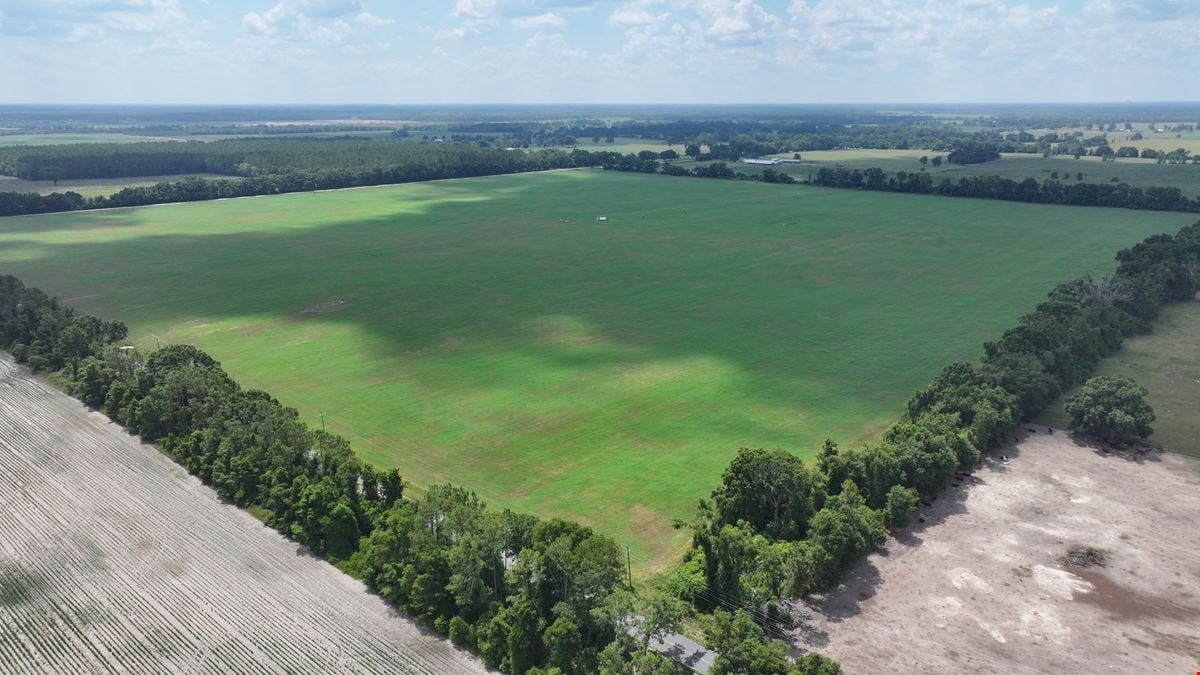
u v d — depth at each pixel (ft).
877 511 275.80
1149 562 263.08
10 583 260.42
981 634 230.48
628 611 214.69
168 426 357.82
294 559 270.05
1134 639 228.22
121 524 292.81
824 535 251.60
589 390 404.36
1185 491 306.96
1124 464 329.11
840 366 438.40
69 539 284.00
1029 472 323.57
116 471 332.60
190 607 246.27
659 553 267.59
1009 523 287.07
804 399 393.50
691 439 350.43
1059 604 243.40
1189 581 253.44
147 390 377.09
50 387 424.46
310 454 307.78
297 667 220.64
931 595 247.91
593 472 321.32
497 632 222.48
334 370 434.30
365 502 279.69
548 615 230.07
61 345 448.24
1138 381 415.64
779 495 273.75
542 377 422.00
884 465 289.53
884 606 242.99
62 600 251.19
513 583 233.96
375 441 349.82
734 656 199.21
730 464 283.38
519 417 373.40
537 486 310.65
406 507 264.52
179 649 228.43
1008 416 343.05
